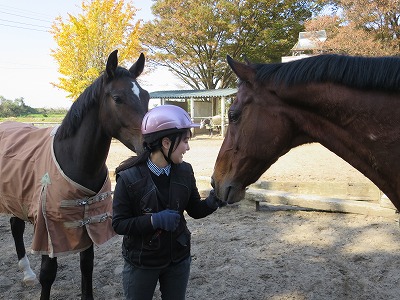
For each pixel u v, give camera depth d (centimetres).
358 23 1545
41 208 248
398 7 1432
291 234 424
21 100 5281
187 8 2395
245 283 320
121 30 2016
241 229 447
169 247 183
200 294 306
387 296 292
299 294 300
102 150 261
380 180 178
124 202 177
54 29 1955
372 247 379
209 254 380
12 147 290
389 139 168
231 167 198
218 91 2025
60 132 264
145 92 278
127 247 185
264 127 188
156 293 312
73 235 252
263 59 2623
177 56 2584
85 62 1992
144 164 182
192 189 193
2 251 415
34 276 339
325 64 178
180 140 174
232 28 2308
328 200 484
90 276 283
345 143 181
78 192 251
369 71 169
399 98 167
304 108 185
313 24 1753
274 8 2384
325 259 358
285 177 715
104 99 261
